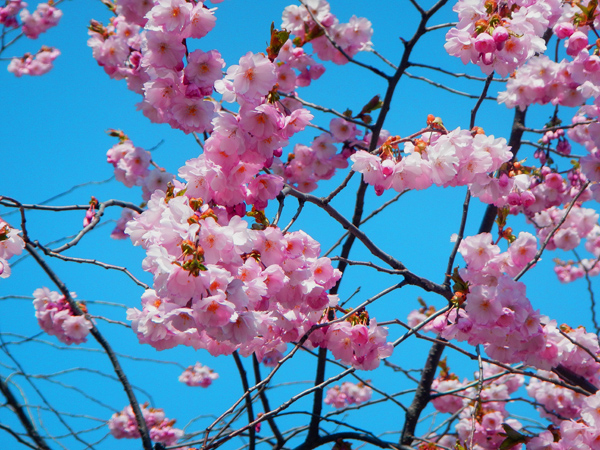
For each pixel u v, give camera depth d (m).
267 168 1.39
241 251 1.24
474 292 1.39
